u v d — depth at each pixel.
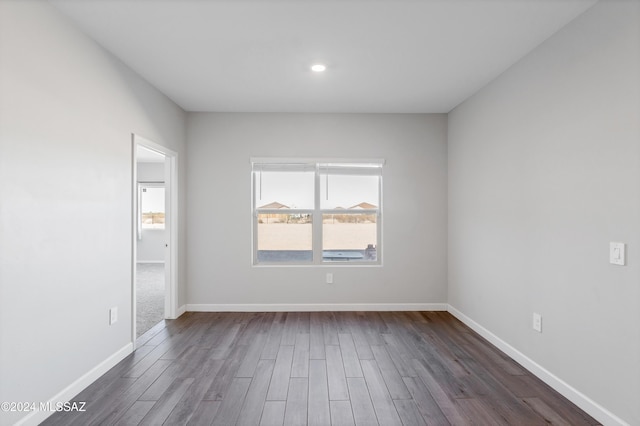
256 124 4.45
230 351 3.16
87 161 2.53
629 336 1.95
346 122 4.47
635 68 1.90
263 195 4.56
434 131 4.51
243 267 4.45
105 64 2.75
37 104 2.08
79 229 2.44
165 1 2.15
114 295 2.86
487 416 2.16
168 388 2.49
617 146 2.02
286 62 3.02
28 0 2.01
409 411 2.21
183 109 4.31
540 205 2.69
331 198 4.59
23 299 1.98
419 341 3.42
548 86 2.60
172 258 4.13
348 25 2.44
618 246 2.00
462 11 2.26
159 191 8.87
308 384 2.56
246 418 2.13
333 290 4.48
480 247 3.63
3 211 1.86
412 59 2.96
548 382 2.56
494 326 3.35
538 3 2.17
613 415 2.04
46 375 2.14
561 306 2.46
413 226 4.50
